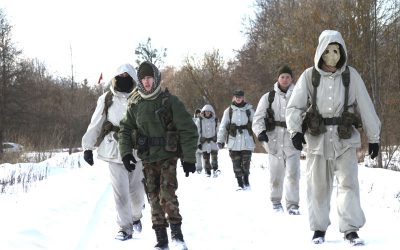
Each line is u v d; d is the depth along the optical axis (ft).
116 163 20.81
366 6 60.70
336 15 66.23
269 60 102.53
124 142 17.95
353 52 63.62
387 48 63.77
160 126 17.34
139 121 17.47
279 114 26.71
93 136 21.22
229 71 167.73
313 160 18.60
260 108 27.27
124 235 20.59
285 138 26.23
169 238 20.36
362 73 63.98
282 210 26.43
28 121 136.26
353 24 62.08
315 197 18.56
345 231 17.71
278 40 85.25
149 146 17.34
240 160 36.42
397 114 59.88
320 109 18.31
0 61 137.08
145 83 17.28
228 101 165.07
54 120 138.21
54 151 75.31
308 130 18.60
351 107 18.35
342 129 17.94
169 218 17.30
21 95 139.54
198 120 48.65
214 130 48.75
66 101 146.61
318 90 18.28
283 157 26.27
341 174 18.07
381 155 55.16
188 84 170.60
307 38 70.44
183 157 17.17
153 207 17.70
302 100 18.54
